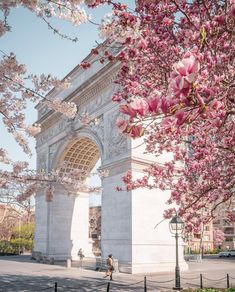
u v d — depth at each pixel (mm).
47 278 27438
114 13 10312
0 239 94625
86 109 39656
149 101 4277
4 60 12117
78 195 48688
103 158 34656
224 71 8641
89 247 48781
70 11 10461
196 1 10352
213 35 8422
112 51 24516
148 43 11078
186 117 4406
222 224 98312
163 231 31141
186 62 3680
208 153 13883
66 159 45594
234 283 24922
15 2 9906
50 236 46125
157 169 16781
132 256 28641
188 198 15961
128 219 29469
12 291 20734
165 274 28781
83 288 21906
